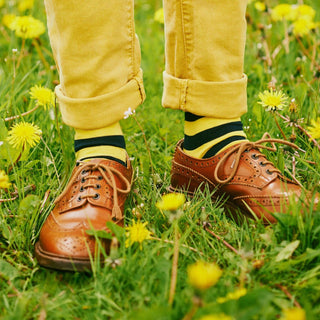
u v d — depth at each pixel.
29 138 1.38
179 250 1.08
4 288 1.03
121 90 1.22
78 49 1.15
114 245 0.99
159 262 0.97
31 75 2.13
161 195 1.44
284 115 1.79
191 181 1.38
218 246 1.13
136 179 1.41
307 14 2.45
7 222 1.28
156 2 3.74
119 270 0.99
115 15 1.15
